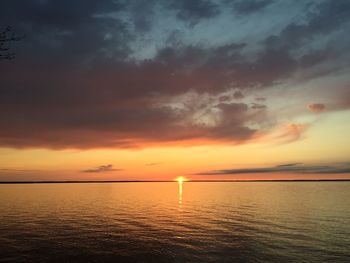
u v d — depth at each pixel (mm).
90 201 106688
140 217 63312
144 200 113312
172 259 32125
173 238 41562
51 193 163375
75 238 41656
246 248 35562
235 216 62312
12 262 31125
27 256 33156
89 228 49344
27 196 133125
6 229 47531
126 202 103188
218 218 59969
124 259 32250
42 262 31266
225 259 31750
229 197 122625
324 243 37062
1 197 124562
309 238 39812
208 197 126312
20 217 61438
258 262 30516
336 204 84000
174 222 56000
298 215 61906
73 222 55531
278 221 54219
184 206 87562
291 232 43812
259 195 132125
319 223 51406
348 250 34000
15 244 37969
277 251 34031
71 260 31969
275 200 101375
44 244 38156
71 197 128250
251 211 70500
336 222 52312
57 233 44906
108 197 131250
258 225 50281
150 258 32531
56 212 70875
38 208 79812
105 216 64688
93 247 36906
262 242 38125
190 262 31109
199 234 43969
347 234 42031
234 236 42000
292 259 31125
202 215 65688
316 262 30078
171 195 147875
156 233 45219
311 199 103375
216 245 37250
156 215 66625
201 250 35219
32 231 46156
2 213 67938
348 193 141125
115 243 38875
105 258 32625
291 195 128375
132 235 43781
